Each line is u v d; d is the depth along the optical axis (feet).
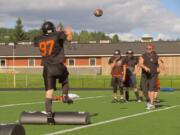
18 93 77.30
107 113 42.14
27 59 241.35
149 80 47.42
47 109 32.83
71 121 32.78
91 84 144.05
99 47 234.38
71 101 35.63
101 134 28.89
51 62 32.91
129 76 59.06
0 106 49.67
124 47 232.73
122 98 57.00
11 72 225.35
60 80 34.53
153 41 237.25
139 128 31.73
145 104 53.21
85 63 231.30
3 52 244.42
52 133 29.07
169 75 211.41
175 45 225.15
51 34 32.99
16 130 21.34
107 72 226.58
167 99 61.62
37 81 153.69
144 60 47.57
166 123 34.50
